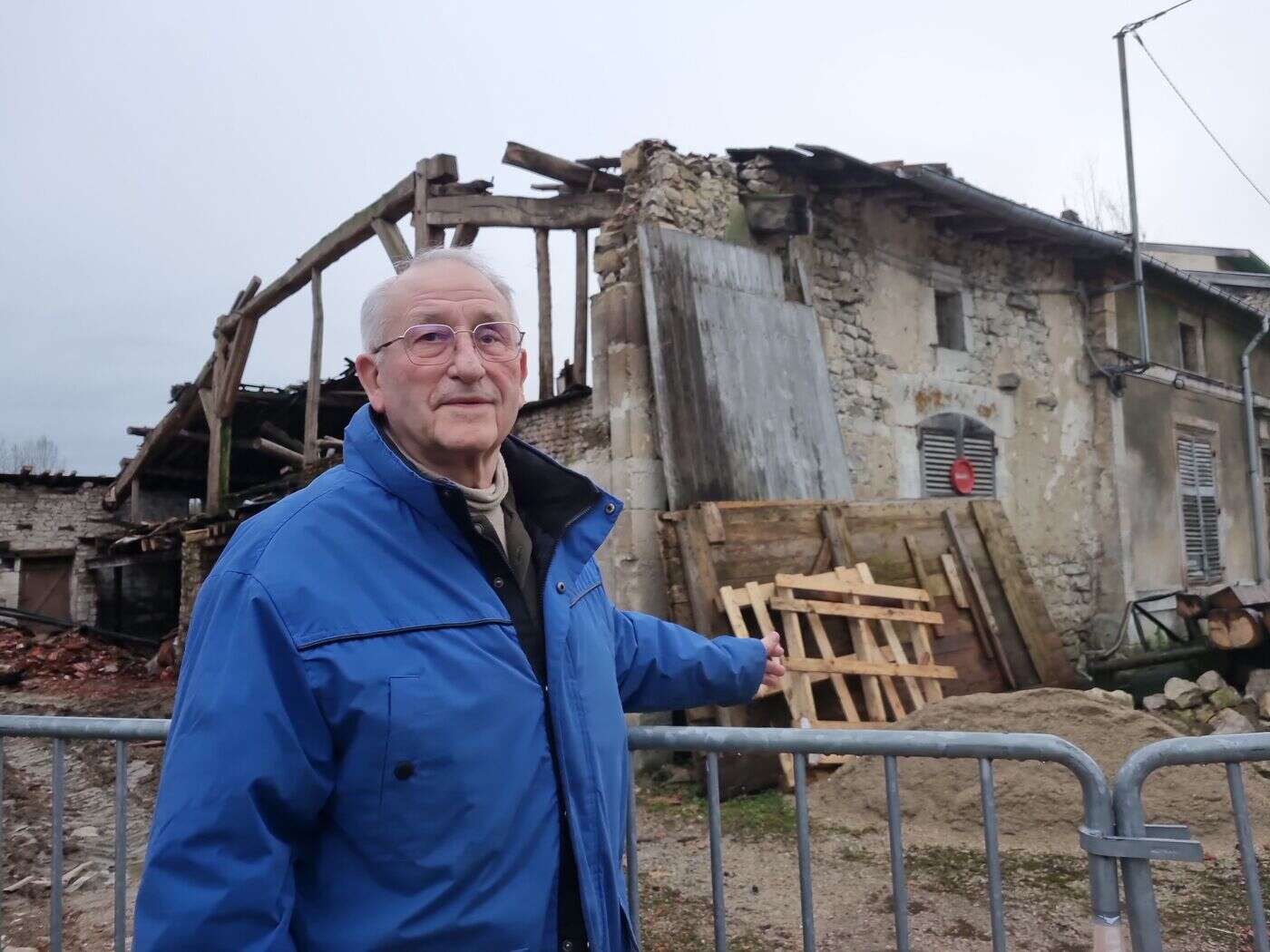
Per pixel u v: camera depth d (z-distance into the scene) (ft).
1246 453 40.32
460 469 5.01
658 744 6.02
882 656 18.62
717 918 5.77
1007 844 12.71
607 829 4.57
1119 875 5.06
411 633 4.19
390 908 3.98
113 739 6.48
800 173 23.15
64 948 11.04
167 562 53.47
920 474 25.12
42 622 46.42
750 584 17.25
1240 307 38.83
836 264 23.89
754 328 20.97
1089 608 30.37
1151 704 21.66
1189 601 27.32
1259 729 19.76
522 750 4.31
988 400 27.73
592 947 4.36
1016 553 23.11
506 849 4.17
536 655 4.72
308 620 4.04
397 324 4.90
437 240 26.32
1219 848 12.31
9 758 22.50
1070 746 4.91
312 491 4.59
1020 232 27.76
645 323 19.49
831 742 5.52
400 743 3.98
